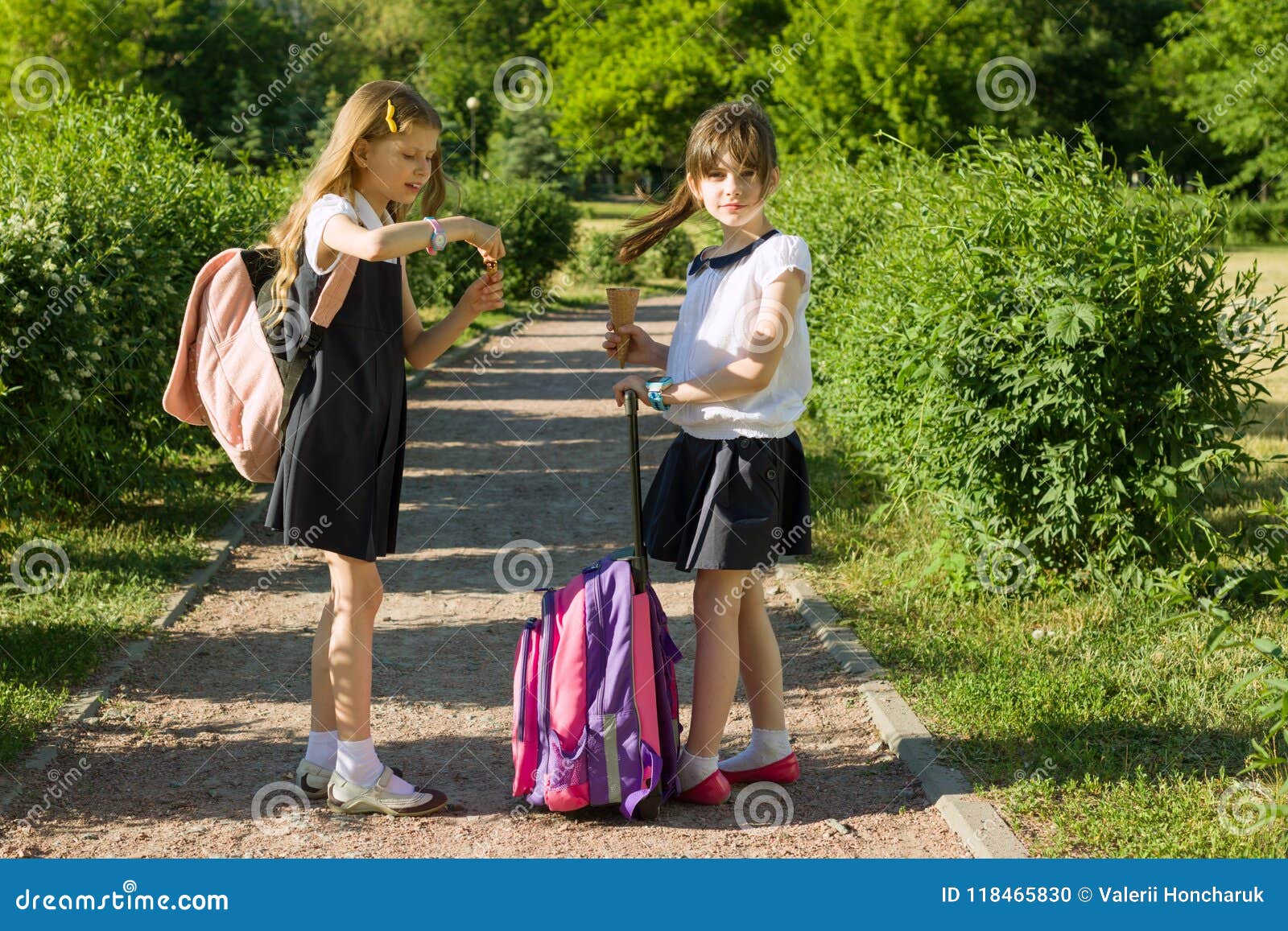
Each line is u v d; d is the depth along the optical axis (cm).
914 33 2294
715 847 352
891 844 352
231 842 352
